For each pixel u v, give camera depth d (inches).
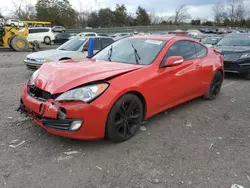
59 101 128.2
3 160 126.0
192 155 136.6
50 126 131.6
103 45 382.3
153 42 184.5
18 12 2532.0
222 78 249.9
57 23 2741.1
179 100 191.9
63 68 149.1
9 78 332.2
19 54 705.6
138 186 110.6
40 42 1109.1
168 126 173.8
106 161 128.1
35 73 157.8
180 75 182.9
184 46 197.3
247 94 269.7
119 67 153.7
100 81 134.3
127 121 147.6
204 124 180.4
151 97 159.2
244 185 113.3
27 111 146.4
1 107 201.6
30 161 126.0
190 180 115.4
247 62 335.9
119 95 136.9
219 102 235.6
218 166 127.2
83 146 141.2
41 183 110.5
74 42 385.1
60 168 121.3
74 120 127.3
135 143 147.2
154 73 159.9
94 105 128.4
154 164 127.0
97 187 109.3
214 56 235.6
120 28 2105.1
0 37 759.1
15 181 111.1
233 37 401.7
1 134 152.6
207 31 1903.3
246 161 132.8
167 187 110.3
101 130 133.9
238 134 165.6
